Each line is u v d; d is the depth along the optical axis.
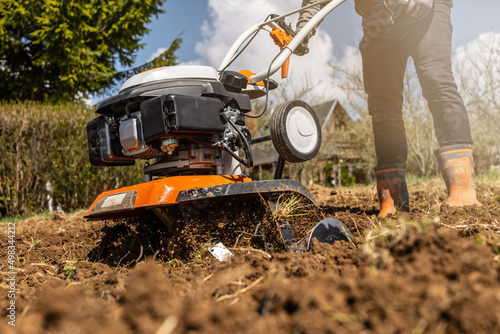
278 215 2.12
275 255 1.83
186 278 1.71
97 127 2.70
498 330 0.97
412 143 13.02
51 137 8.42
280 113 2.50
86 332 0.99
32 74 15.40
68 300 1.16
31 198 8.45
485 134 11.86
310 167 17.30
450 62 3.01
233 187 2.04
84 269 2.26
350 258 1.64
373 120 3.23
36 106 9.06
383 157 3.17
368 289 1.10
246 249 2.04
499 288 1.12
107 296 1.47
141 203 2.21
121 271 2.26
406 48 3.08
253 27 3.21
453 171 2.96
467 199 2.93
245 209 2.27
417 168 13.57
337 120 19.31
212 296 1.44
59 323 1.05
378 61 3.12
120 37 16.48
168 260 2.33
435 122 3.04
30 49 15.81
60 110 8.78
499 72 9.56
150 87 2.39
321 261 1.67
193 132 2.25
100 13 15.54
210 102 2.29
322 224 2.09
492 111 10.55
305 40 3.21
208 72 2.52
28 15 14.38
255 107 17.09
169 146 2.29
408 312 1.03
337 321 1.03
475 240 1.61
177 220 2.31
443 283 1.14
